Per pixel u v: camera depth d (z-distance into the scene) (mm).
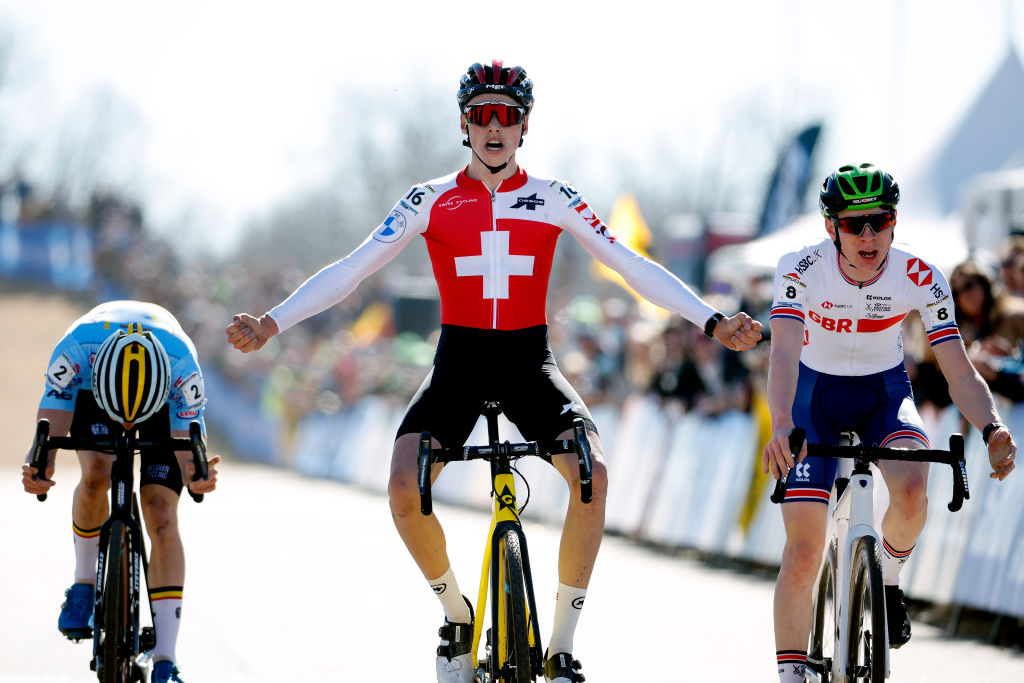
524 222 13086
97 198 108062
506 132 12992
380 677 16625
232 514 41531
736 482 29406
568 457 12477
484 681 12211
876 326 13344
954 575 21078
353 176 127125
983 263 23562
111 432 14141
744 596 24578
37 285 111375
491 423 13086
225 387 79000
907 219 37719
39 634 19828
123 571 12703
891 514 12727
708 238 55500
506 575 11352
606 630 20562
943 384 22484
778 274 13250
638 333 37719
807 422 13531
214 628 20406
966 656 18250
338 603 22984
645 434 35000
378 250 13086
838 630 12086
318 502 47031
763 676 16750
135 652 13055
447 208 13156
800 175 46250
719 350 32719
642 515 34125
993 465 12211
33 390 85438
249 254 152375
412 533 12375
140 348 13016
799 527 12773
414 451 12500
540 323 13266
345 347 65625
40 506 42594
